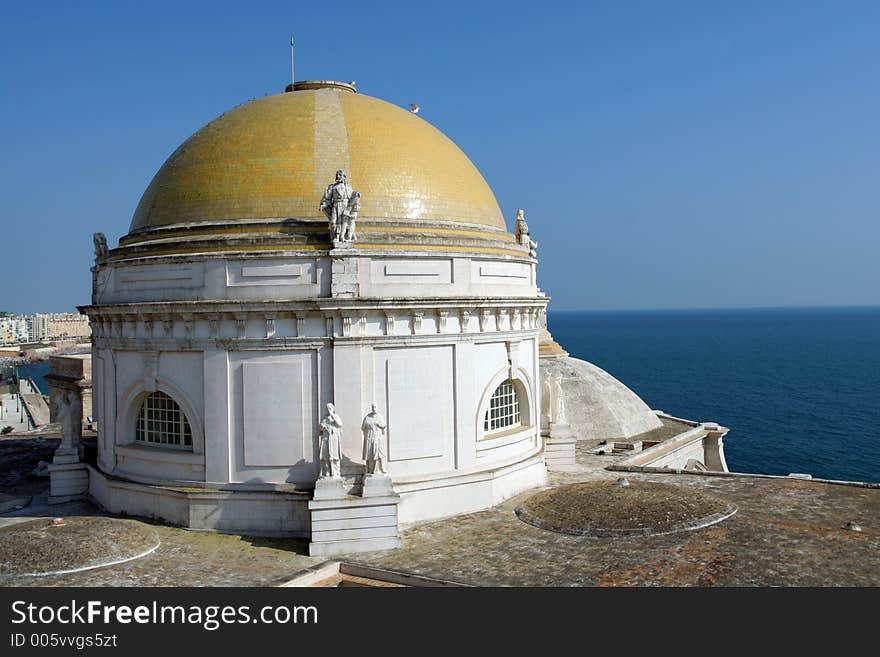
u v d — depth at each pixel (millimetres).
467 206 35156
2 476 42281
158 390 32594
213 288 31109
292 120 33812
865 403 126625
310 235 31078
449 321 32562
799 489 36875
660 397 139875
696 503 32938
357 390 30625
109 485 33906
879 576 25266
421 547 28969
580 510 32062
